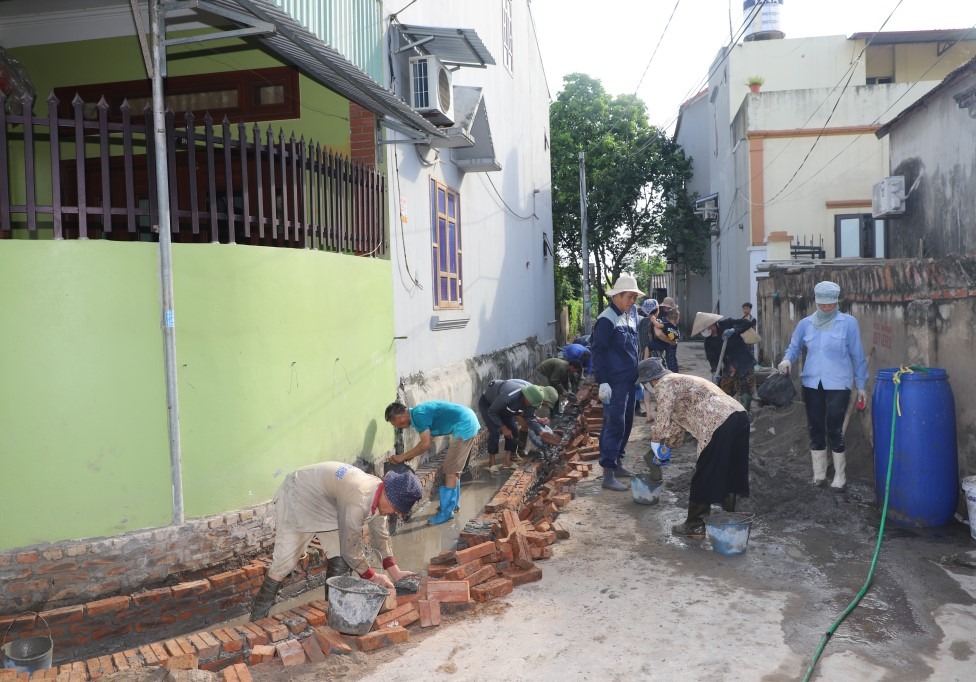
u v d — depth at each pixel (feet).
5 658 13.05
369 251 24.45
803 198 66.28
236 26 24.98
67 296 15.61
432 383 29.94
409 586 16.55
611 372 24.67
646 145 94.22
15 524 15.35
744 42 81.05
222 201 25.07
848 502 21.59
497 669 12.97
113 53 26.17
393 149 26.63
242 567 17.34
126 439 16.16
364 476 15.84
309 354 19.93
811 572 16.96
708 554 18.34
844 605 15.08
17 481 15.35
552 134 106.83
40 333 15.46
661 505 22.74
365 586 14.64
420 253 29.66
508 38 50.08
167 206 16.49
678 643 13.65
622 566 17.69
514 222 50.85
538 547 18.37
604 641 13.85
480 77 41.06
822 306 22.91
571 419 36.14
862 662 12.75
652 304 39.75
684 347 89.81
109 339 15.97
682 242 103.09
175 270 16.67
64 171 25.57
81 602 15.60
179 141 18.78
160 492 16.52
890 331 24.26
